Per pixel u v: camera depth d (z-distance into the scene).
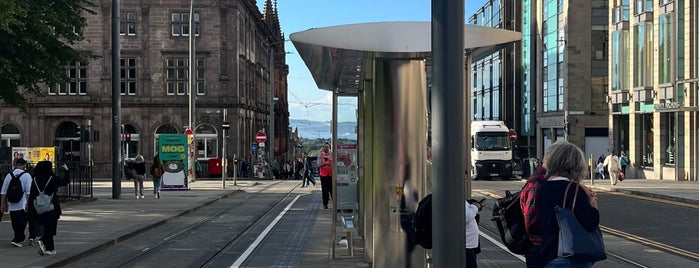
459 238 4.50
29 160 27.78
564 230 4.70
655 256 12.73
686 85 38.38
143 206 23.77
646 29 42.75
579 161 4.96
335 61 9.34
